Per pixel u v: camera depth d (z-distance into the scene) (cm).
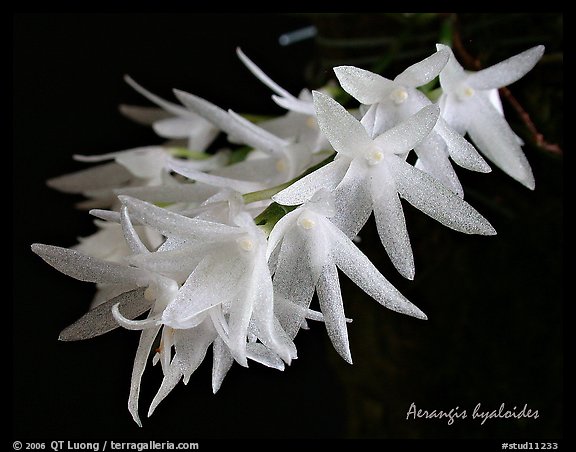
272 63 10
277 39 10
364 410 8
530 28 7
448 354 7
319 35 8
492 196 7
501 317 7
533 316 7
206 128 7
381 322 8
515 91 7
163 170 6
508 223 7
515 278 7
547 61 7
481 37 7
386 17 7
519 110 6
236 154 6
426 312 7
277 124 6
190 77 10
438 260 7
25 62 10
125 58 10
